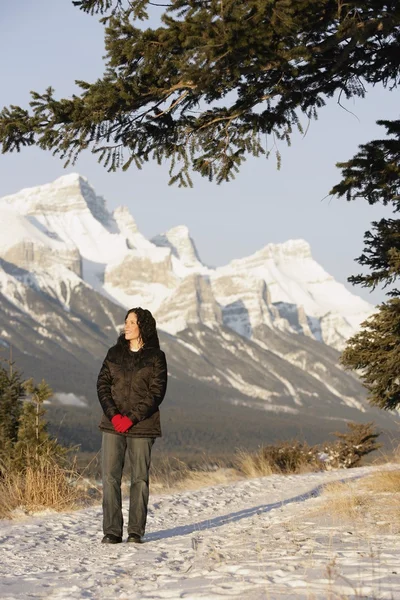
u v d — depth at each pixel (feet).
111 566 19.35
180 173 36.65
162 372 24.81
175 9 29.73
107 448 24.61
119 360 24.95
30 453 40.34
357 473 59.47
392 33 35.27
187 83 32.30
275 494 45.57
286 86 35.12
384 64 36.65
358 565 16.28
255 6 28.55
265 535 23.57
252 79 34.27
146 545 23.58
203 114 35.81
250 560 17.94
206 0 29.94
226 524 29.04
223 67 30.50
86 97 31.63
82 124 32.40
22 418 41.39
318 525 25.45
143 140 35.47
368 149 39.96
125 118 34.12
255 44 29.12
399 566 15.94
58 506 37.14
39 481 37.99
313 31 32.17
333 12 31.68
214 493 46.68
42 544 24.73
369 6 31.58
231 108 35.73
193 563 18.33
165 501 41.22
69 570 18.95
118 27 30.19
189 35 29.45
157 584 15.53
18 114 32.37
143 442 24.61
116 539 24.52
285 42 30.12
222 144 36.88
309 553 18.57
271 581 14.71
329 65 35.63
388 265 45.24
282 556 18.47
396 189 41.06
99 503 40.73
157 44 30.50
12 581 17.21
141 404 24.31
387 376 45.68
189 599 13.30
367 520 25.94
